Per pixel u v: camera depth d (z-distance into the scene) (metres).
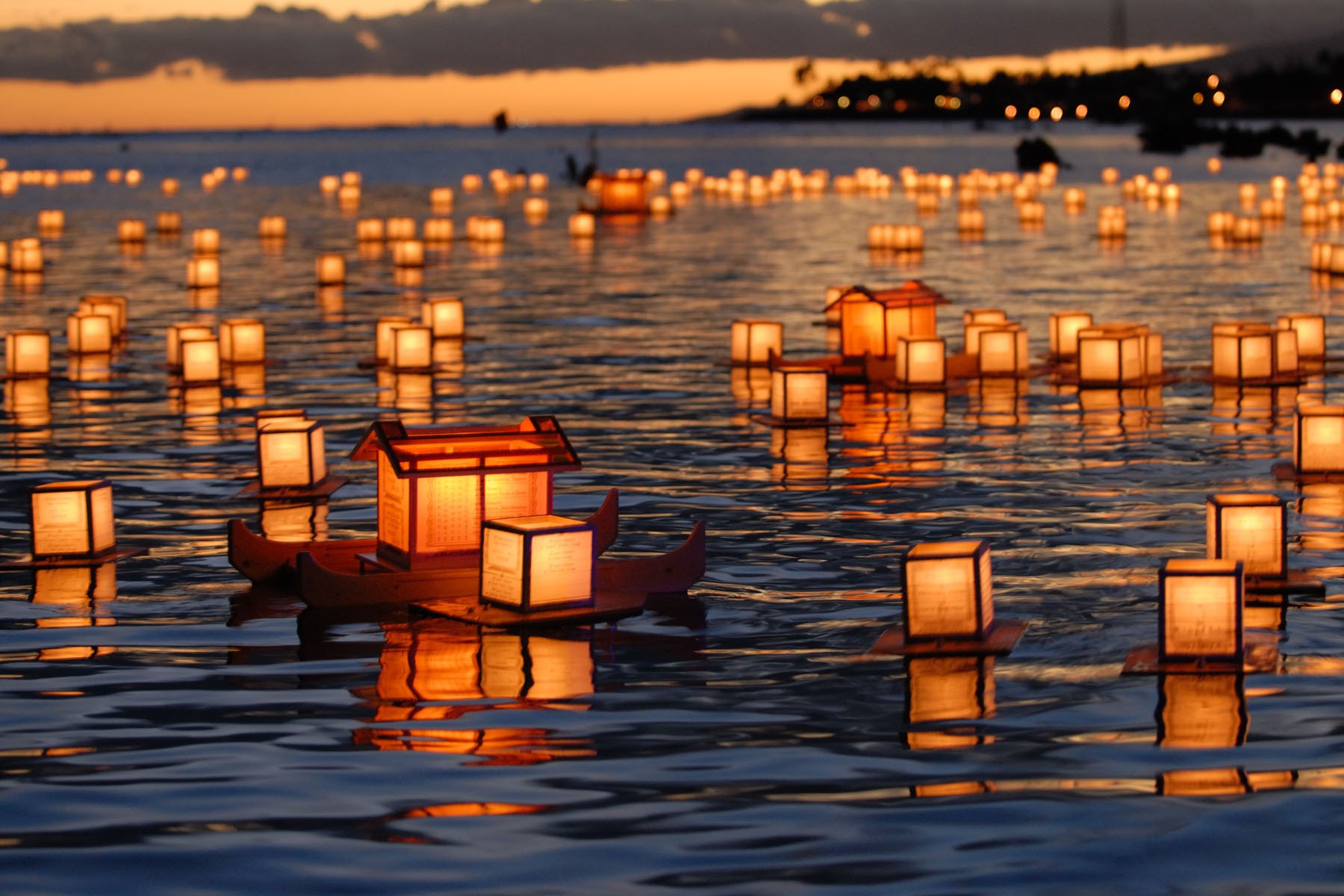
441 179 100.50
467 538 11.16
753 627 10.45
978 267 40.12
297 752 8.15
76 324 25.45
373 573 11.02
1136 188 70.62
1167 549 12.50
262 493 14.82
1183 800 7.32
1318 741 8.06
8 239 52.19
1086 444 17.20
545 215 63.19
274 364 24.72
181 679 9.41
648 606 10.99
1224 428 18.12
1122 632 10.16
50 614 10.89
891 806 7.32
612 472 16.05
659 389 21.88
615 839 7.00
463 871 6.70
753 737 8.31
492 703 8.92
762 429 18.52
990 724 8.45
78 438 18.12
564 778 7.75
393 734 8.41
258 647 10.05
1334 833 6.93
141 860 6.83
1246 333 21.27
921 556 9.82
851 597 11.23
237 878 6.65
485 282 38.19
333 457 16.92
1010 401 20.31
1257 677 9.12
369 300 34.22
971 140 158.75
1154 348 21.75
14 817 7.31
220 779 7.77
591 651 9.91
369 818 7.27
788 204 71.75
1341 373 22.23
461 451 11.15
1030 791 7.48
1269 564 11.02
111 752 8.17
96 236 53.62
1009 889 6.45
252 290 36.38
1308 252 43.84
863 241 49.72
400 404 20.70
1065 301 32.03
